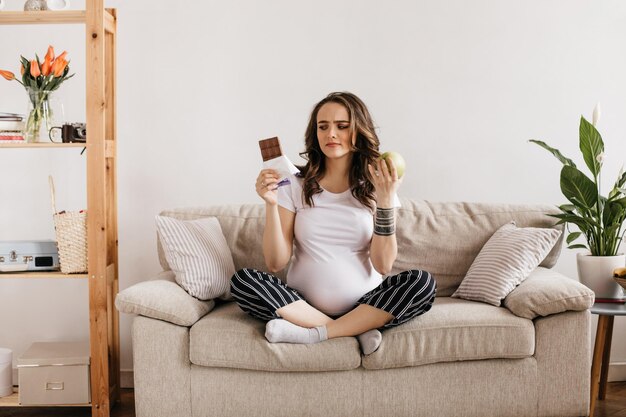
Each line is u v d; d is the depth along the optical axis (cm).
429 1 338
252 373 255
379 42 338
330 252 270
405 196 343
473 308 267
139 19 335
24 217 338
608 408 305
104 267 289
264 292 256
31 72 288
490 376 258
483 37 339
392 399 256
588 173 343
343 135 269
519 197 344
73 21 298
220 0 336
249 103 339
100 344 289
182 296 267
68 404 291
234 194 342
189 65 337
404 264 304
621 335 346
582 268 298
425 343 254
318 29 338
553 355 258
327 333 253
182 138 339
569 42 340
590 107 343
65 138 292
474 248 305
